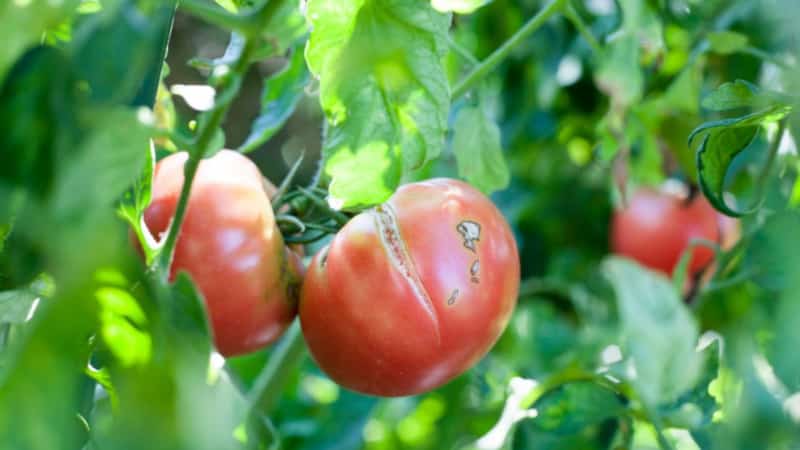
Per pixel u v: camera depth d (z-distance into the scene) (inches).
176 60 57.4
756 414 26.1
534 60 38.7
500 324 22.6
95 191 16.6
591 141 39.8
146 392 17.6
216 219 22.2
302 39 24.5
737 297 32.4
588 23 36.0
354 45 20.5
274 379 27.8
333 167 21.0
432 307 22.0
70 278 16.6
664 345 25.8
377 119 20.8
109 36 17.0
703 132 22.4
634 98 29.9
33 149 16.9
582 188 42.1
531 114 39.9
